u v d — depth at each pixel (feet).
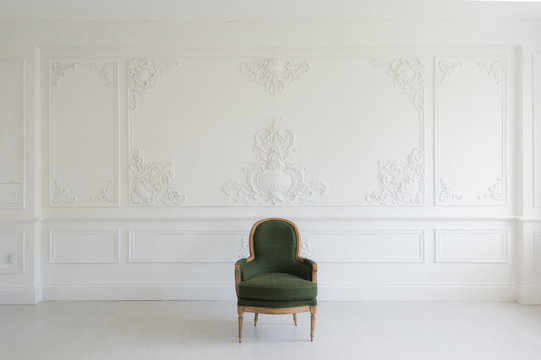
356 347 8.91
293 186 12.11
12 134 11.89
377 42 11.90
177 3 10.80
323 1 10.73
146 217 12.04
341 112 12.04
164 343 9.14
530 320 10.48
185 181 12.11
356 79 12.03
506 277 12.12
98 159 12.10
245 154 12.09
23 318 10.64
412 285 12.10
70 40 11.84
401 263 12.16
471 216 12.02
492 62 12.09
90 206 12.10
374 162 12.03
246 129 12.09
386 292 12.10
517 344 9.04
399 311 11.16
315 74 12.05
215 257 12.10
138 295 12.12
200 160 12.12
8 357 8.43
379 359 8.34
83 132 12.09
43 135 12.10
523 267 11.83
